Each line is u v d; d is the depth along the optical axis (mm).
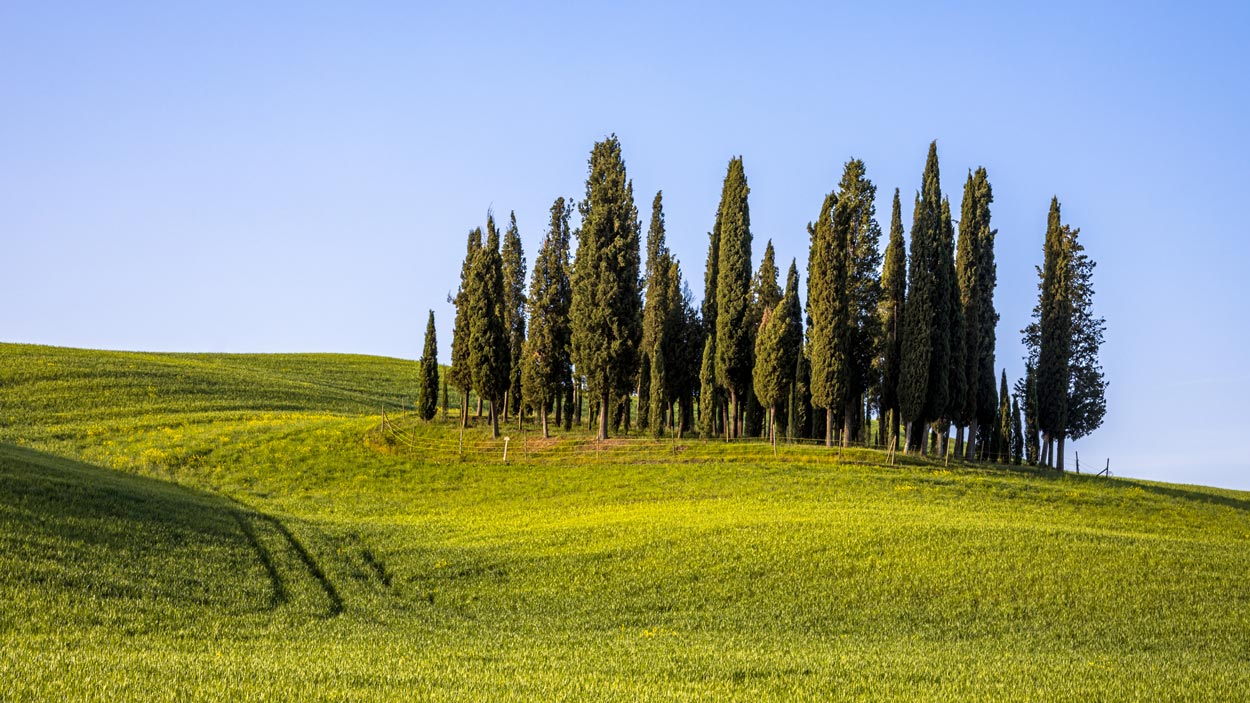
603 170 66812
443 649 25031
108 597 27828
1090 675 22859
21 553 30188
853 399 67812
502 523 44812
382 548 39344
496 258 70438
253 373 104062
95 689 17375
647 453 60312
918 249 61219
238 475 56281
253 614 28562
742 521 41156
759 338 65625
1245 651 27391
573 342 66375
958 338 64438
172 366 96500
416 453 62625
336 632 27266
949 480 52625
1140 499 52469
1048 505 48625
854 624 29688
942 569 34469
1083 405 76000
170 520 39000
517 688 19672
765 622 29797
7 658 19875
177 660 20891
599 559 36531
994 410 72875
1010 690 21125
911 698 20266
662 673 22250
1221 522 48719
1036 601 31719
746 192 72188
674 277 76750
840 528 39219
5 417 67188
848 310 64812
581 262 66688
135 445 61812
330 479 56281
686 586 33375
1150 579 33750
